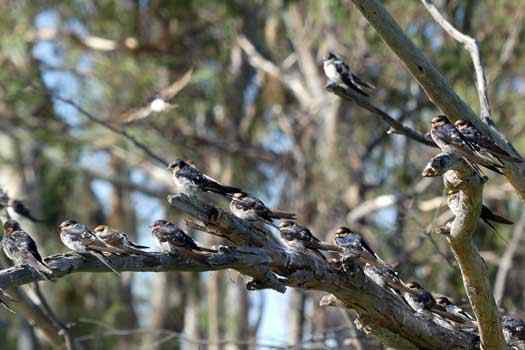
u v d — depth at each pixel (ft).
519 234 62.13
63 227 32.37
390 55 74.38
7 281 30.55
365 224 69.97
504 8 73.56
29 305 46.37
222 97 81.00
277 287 33.68
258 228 33.32
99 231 32.76
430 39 72.54
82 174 83.35
